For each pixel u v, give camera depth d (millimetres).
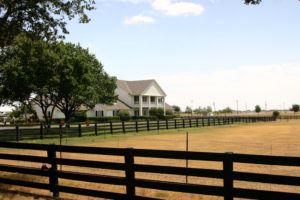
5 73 26094
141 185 4578
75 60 29797
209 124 37250
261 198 3811
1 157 5953
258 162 3824
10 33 10539
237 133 24922
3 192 5844
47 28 10891
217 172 4082
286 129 30750
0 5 9695
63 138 20062
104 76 38031
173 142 16328
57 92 30766
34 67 26109
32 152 12469
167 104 76188
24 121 46125
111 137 20812
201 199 5848
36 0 9953
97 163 4973
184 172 4297
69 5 10758
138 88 61312
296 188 6770
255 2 8516
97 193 4961
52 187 5422
